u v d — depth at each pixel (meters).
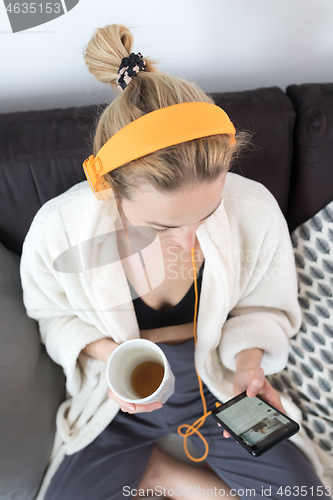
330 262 0.90
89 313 0.76
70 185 0.82
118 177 0.47
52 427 0.80
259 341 0.76
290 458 0.74
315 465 0.78
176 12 0.79
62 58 0.84
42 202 0.84
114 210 0.66
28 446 0.71
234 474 0.76
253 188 0.72
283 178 0.88
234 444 0.79
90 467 0.76
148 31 0.82
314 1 0.81
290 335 0.87
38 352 0.84
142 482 0.82
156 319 0.81
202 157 0.42
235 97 0.84
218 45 0.87
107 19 0.78
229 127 0.45
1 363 0.72
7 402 0.70
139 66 0.47
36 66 0.85
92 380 0.83
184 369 0.82
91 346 0.79
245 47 0.88
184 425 0.82
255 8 0.81
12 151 0.78
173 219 0.48
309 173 0.86
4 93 0.90
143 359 0.62
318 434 0.82
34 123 0.81
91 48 0.50
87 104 0.92
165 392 0.57
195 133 0.41
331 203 0.90
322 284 0.91
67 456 0.79
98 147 0.51
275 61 0.92
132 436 0.82
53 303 0.80
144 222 0.53
